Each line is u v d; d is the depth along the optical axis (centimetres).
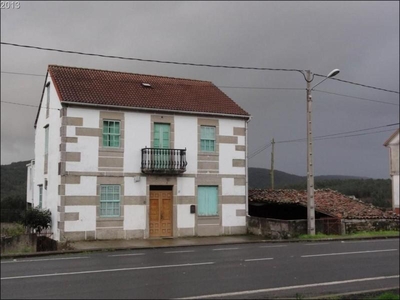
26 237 1872
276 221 2261
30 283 1054
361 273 1247
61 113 2066
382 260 1477
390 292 1009
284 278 1155
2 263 1398
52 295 932
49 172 2278
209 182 2341
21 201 4147
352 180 4878
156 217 2225
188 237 2242
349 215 2477
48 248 2066
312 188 2248
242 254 1609
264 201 2770
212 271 1234
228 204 2381
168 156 2231
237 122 2450
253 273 1214
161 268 1277
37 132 2723
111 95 2225
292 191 3012
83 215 2048
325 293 997
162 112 2261
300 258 1504
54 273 1192
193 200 2295
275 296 959
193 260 1445
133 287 1015
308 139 2255
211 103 2481
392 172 3288
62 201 2014
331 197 2917
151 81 2598
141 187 2184
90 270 1241
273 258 1498
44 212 2184
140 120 2214
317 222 2361
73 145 2055
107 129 2147
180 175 2272
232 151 2419
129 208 2150
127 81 2492
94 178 2084
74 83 2250
